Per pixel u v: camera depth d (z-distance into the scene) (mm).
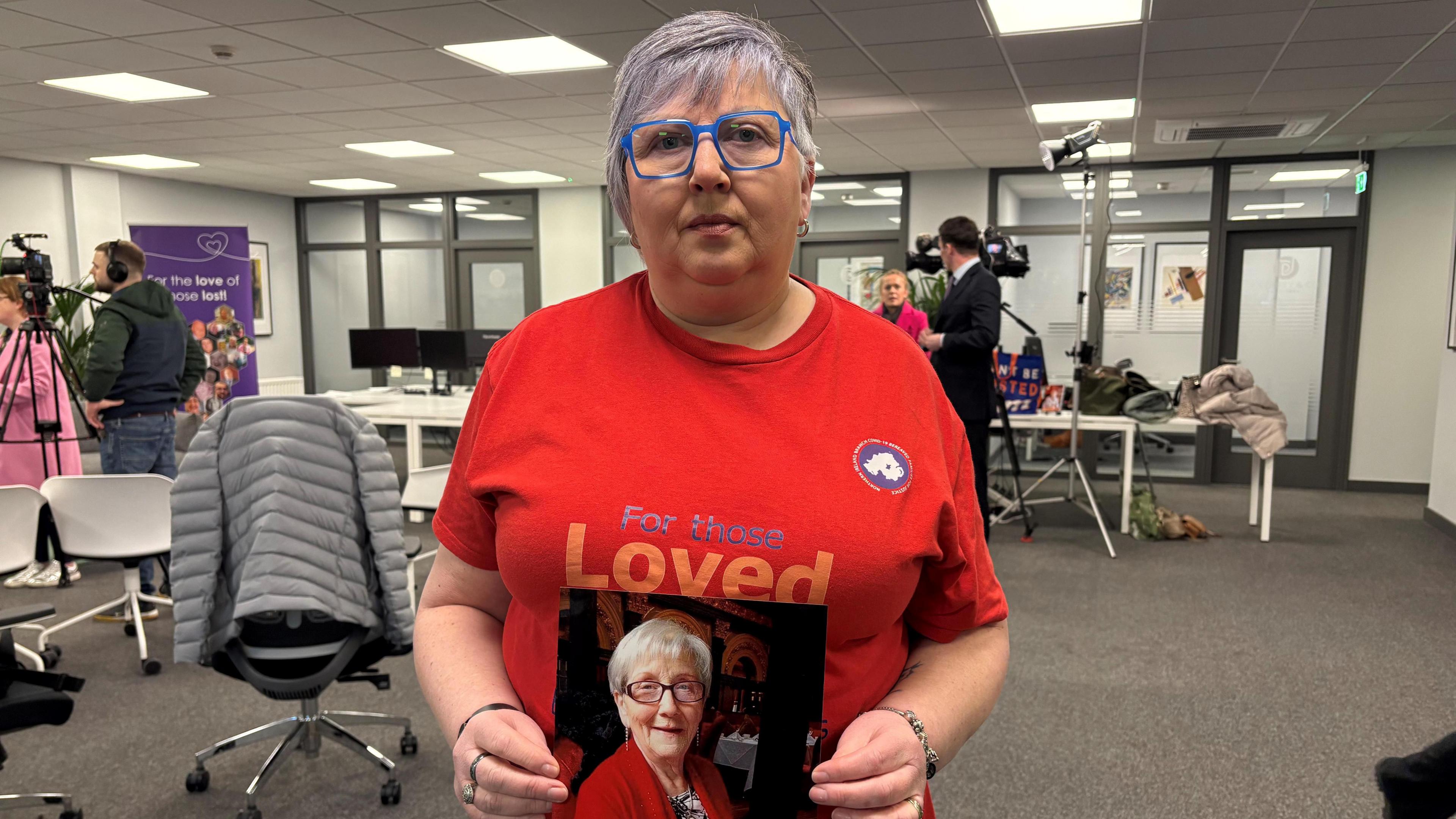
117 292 4008
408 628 2236
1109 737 2639
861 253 8023
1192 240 6984
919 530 654
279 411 2170
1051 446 6742
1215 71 4527
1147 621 3684
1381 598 4016
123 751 2580
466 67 4602
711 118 641
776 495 635
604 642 621
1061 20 3814
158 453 4156
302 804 2297
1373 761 2486
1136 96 5039
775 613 605
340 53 4352
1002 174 7445
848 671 674
